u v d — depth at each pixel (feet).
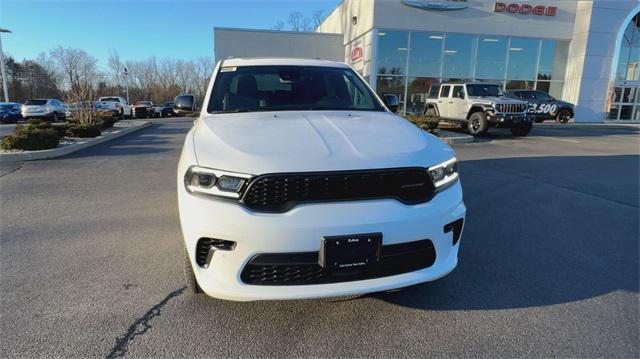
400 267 7.68
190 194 7.49
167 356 7.32
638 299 9.59
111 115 58.39
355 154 7.43
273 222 6.84
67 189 20.18
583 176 24.36
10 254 11.91
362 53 71.26
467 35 69.46
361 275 7.35
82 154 32.27
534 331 8.22
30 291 9.64
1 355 7.24
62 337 7.82
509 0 69.87
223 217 7.00
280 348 7.61
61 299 9.27
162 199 18.28
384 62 67.56
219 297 7.28
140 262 11.36
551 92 75.66
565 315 8.85
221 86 12.05
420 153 7.88
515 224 15.24
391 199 7.33
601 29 71.67
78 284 10.02
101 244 12.73
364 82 13.39
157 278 10.37
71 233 13.74
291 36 79.00
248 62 13.19
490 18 69.67
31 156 29.66
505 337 8.02
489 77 72.08
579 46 73.10
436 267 7.97
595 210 17.16
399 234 7.28
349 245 7.00
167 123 75.87
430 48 68.74
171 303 9.14
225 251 7.13
